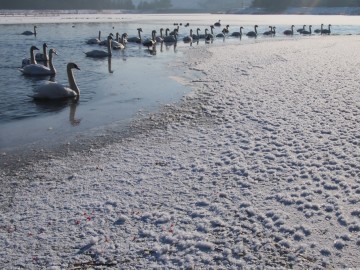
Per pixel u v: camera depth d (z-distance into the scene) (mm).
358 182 8914
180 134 12836
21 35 53500
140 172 9945
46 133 13594
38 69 24484
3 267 6492
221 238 7094
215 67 25953
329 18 125562
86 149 11875
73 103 17734
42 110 16656
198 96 17812
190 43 47781
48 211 8172
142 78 23172
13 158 11305
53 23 85125
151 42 42656
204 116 14727
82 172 10109
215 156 10781
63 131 13766
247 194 8609
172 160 10633
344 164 9844
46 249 6930
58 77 24094
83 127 14156
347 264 6297
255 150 11062
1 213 8148
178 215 7867
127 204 8352
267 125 13031
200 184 9172
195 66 26906
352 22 94875
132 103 17281
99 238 7188
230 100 16703
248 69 24500
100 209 8180
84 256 6727
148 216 7848
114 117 15234
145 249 6867
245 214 7816
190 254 6684
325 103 15391
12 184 9555
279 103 15703
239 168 9891
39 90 18375
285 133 12219
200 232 7285
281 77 21281
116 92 19609
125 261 6578
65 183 9492
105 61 30953
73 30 65875
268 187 8898
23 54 34406
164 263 6500
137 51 38594
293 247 6762
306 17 138375
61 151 11789
